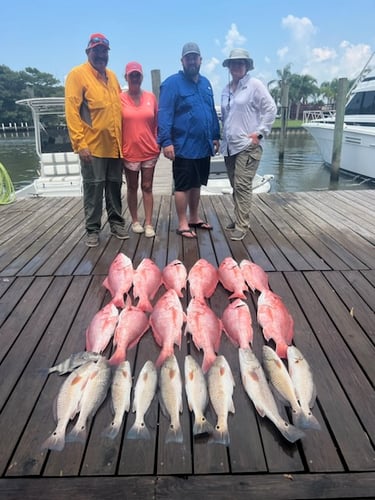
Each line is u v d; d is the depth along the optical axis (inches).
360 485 59.3
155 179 357.1
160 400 74.7
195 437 67.9
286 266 137.1
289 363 83.6
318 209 212.1
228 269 123.7
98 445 66.8
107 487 59.4
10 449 66.1
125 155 151.6
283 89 679.1
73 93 131.8
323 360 88.0
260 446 66.2
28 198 253.0
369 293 117.4
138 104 146.0
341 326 101.0
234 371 85.4
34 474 61.7
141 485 59.6
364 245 155.9
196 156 154.2
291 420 72.2
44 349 93.4
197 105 146.9
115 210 161.0
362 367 85.4
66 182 308.8
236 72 147.7
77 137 135.3
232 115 152.9
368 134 454.6
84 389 76.6
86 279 129.0
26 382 82.1
